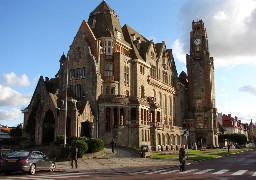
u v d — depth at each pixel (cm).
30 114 6688
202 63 10656
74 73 6731
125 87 7019
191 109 10512
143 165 3553
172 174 2580
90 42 6825
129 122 6191
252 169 3066
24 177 2319
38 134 5584
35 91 7338
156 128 6900
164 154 5394
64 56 7825
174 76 9781
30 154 2653
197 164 3759
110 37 6950
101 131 6159
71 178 2231
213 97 10812
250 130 18638
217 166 3453
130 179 2180
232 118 15338
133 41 8000
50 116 5812
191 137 10075
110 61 6912
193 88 10644
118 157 4603
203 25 11038
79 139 4556
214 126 10356
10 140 5553
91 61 6531
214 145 10144
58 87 7281
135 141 6097
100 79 6525
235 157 5259
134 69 7338
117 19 7656
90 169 3094
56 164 3612
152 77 8069
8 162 2525
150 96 7800
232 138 12244
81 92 6562
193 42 10956
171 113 9262
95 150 4578
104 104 6247
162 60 8975
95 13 7619
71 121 5522
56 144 4725
